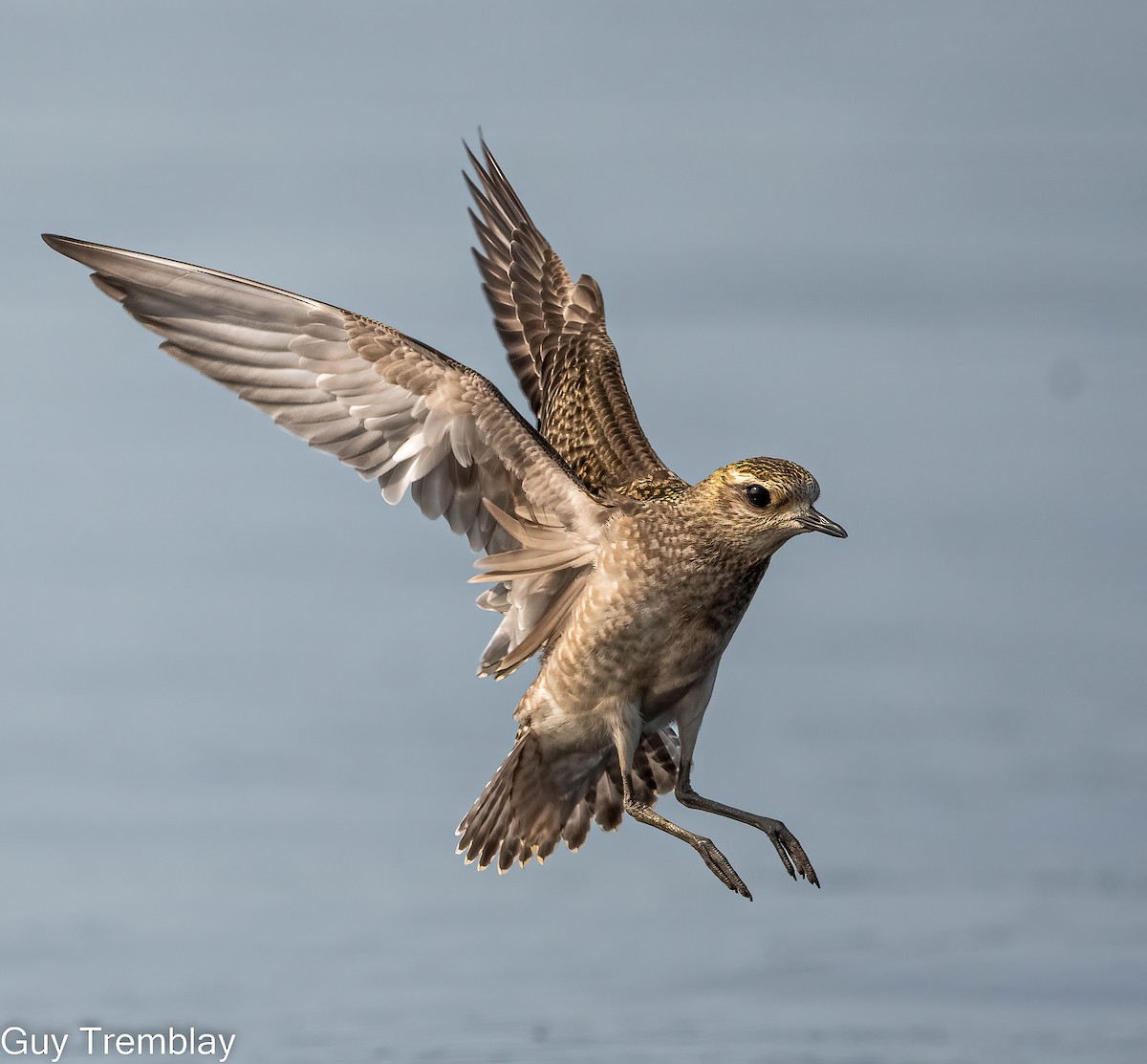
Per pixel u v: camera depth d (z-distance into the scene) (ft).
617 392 57.47
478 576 51.78
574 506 51.60
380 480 51.42
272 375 51.24
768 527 51.52
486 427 50.88
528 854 53.93
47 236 50.44
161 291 51.01
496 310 60.34
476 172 61.16
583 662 52.01
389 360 50.75
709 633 52.26
